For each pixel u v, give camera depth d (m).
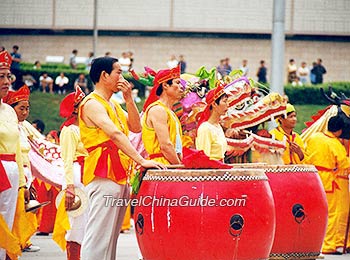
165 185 11.20
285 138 16.39
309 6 61.47
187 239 11.05
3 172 12.66
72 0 61.62
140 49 61.88
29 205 13.80
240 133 14.88
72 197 14.19
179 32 61.84
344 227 17.77
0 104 13.15
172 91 12.89
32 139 17.66
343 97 18.25
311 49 61.62
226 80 16.02
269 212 11.39
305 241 13.19
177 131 12.81
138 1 61.69
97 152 11.84
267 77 61.59
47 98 51.56
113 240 12.03
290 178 13.11
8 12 61.38
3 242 12.71
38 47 61.69
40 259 16.55
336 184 17.69
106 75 12.07
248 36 61.72
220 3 61.75
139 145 15.46
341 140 18.19
